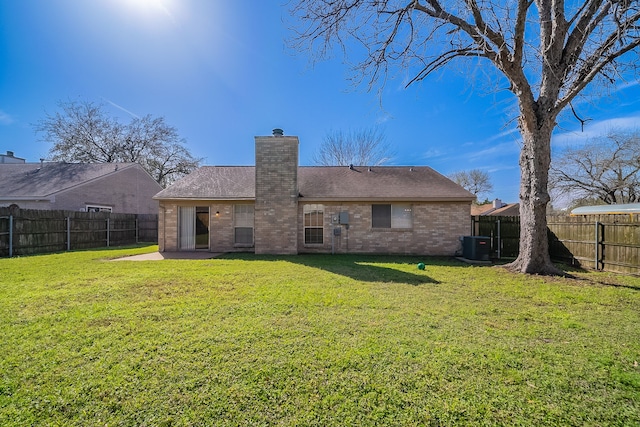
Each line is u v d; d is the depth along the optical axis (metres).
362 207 12.48
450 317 4.40
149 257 11.03
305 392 2.52
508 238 12.13
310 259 10.48
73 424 2.15
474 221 12.39
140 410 2.29
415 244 12.30
